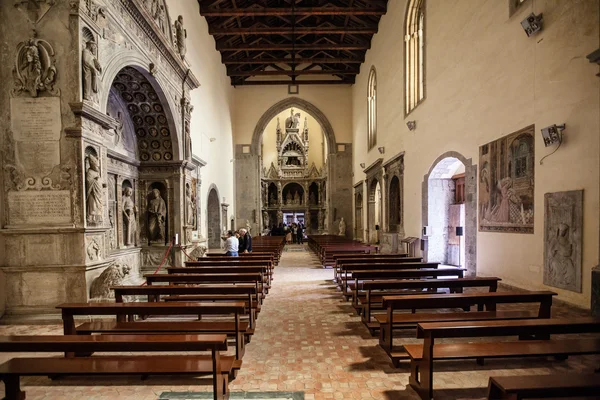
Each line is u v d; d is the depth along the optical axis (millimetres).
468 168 8656
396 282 5246
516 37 6738
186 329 4262
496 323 3213
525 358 4105
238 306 3992
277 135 29859
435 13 10633
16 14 5770
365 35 19531
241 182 24125
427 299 4191
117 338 2924
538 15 6039
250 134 24281
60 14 5805
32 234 5805
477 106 8227
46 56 5766
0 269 5742
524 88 6516
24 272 5797
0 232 5715
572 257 5414
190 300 6199
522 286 6633
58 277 5832
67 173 5809
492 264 7645
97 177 6184
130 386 3625
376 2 16047
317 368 4070
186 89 11477
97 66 6199
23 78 5770
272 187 30328
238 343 4047
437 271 6441
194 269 7293
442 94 10180
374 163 18016
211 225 17406
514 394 2107
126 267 6328
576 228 5344
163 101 9625
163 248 10391
